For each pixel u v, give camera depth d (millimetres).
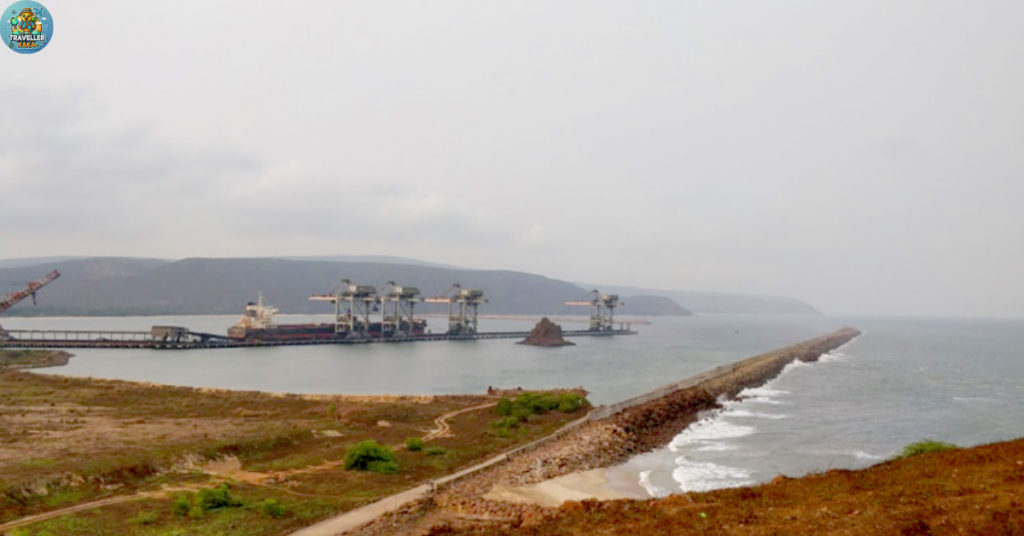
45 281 182875
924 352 191875
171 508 34688
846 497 26453
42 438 51094
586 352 199625
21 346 179500
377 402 88375
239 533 30844
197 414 69875
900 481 27891
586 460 51344
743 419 75500
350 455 46094
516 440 57656
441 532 29312
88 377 112062
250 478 42281
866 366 145125
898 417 76250
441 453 51094
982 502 22391
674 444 60750
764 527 23234
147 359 162000
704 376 103812
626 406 74938
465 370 142875
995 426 70312
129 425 60281
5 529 30812
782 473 49375
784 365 141875
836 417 76625
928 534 20094
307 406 80312
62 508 34562
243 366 149000
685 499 29438
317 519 33125
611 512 28891
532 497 39250
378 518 32688
